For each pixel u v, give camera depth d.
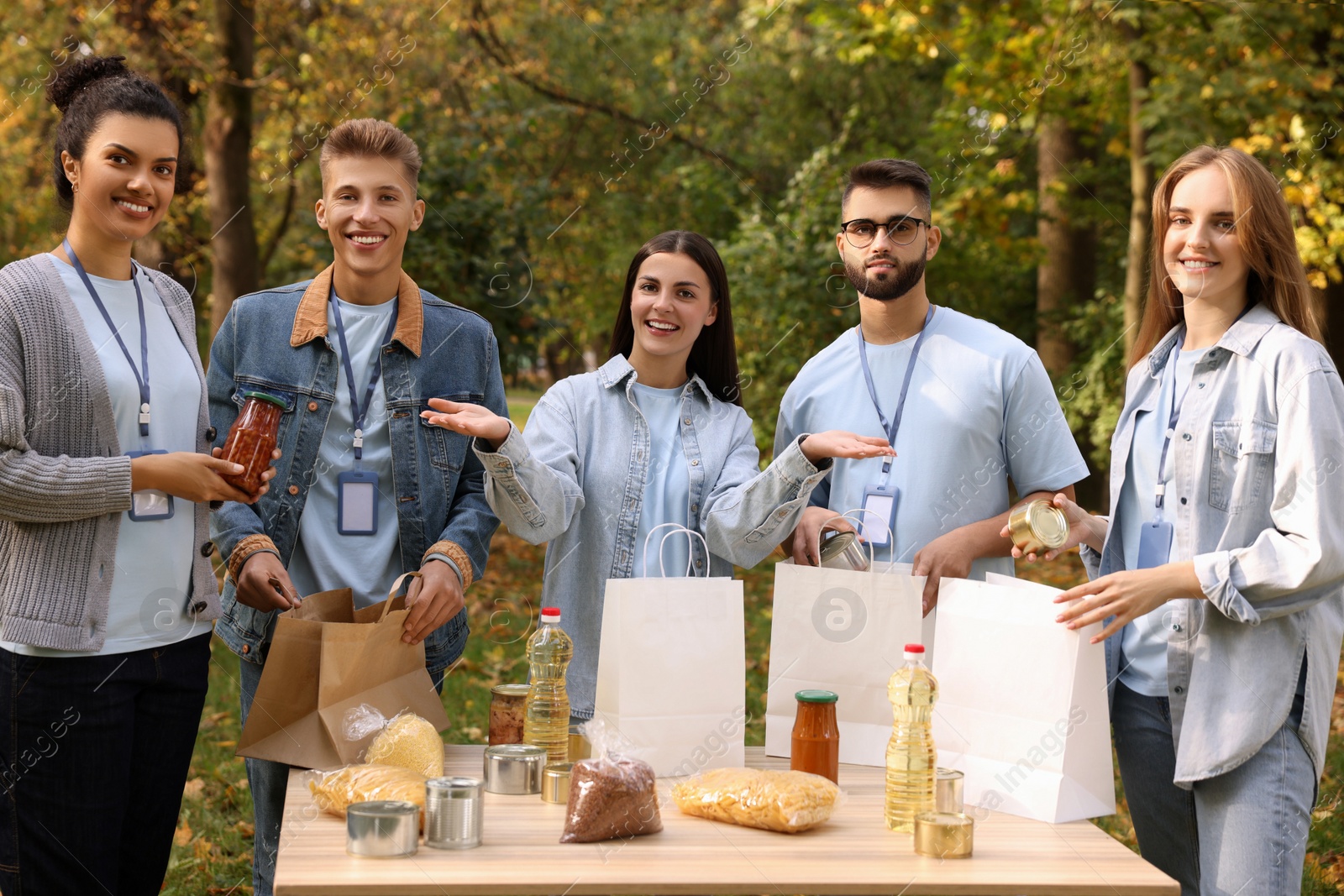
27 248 9.38
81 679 2.23
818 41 10.76
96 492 2.11
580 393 2.61
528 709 2.23
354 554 2.58
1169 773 2.31
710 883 1.67
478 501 2.66
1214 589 2.04
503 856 1.76
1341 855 3.64
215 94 8.02
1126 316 7.71
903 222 2.64
